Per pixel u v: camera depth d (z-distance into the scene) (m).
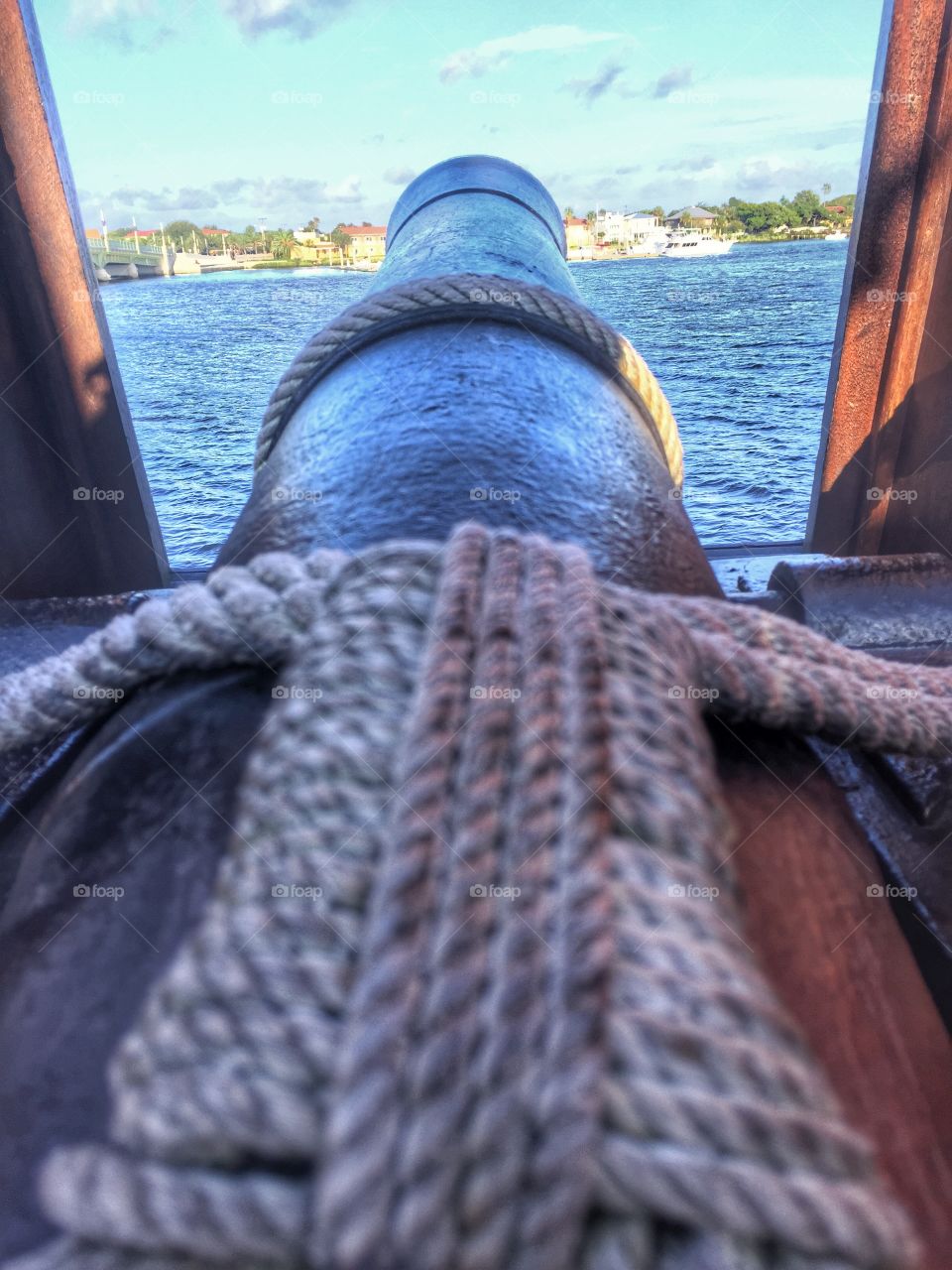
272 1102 0.54
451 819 0.66
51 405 3.60
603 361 1.79
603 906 0.61
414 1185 0.52
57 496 3.71
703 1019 0.58
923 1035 0.88
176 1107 0.55
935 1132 0.81
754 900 0.86
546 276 2.43
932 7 3.26
